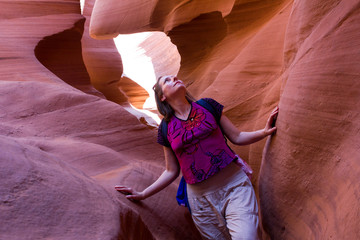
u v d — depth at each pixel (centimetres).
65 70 894
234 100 500
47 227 117
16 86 414
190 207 229
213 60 722
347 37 171
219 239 223
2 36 766
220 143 218
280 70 467
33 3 869
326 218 168
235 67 529
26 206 120
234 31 691
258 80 491
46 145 307
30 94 405
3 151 143
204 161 216
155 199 263
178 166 242
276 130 225
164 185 240
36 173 142
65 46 888
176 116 227
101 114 404
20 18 834
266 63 489
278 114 226
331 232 155
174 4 738
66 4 909
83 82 922
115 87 1491
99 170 288
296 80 208
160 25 786
